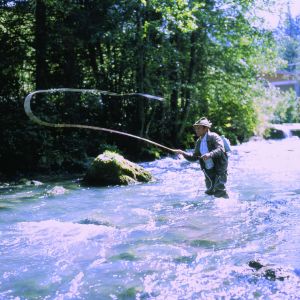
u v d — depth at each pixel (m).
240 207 7.34
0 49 15.45
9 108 14.54
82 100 16.45
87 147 15.40
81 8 16.38
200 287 4.05
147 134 17.08
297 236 5.55
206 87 19.42
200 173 12.41
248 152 18.22
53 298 3.91
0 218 7.03
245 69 19.98
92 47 17.16
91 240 5.59
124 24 16.34
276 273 4.21
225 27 18.20
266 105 26.69
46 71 15.84
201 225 6.24
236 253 4.95
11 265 4.73
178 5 15.95
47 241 5.59
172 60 17.34
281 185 9.70
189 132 19.95
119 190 9.81
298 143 23.28
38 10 15.16
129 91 17.36
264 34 19.03
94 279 4.30
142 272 4.45
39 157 13.40
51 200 8.73
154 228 6.14
